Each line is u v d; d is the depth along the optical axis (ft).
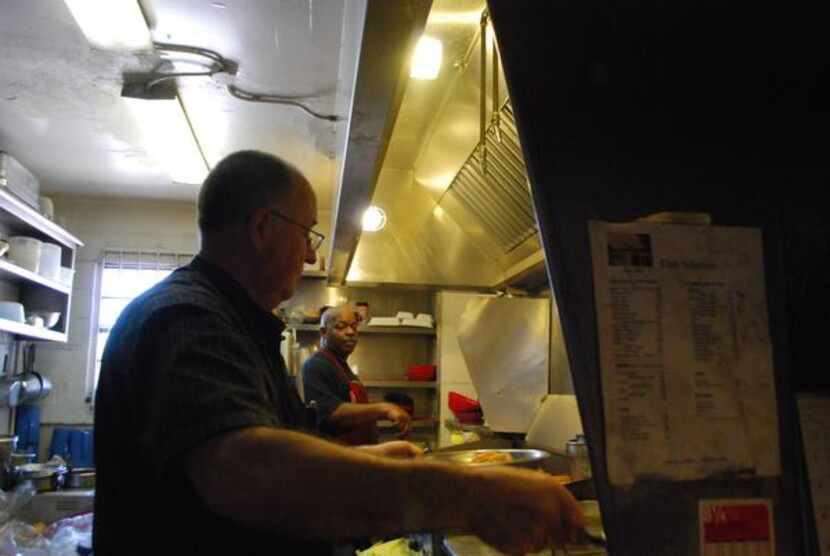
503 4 1.99
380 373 14.58
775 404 1.86
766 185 1.99
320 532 2.22
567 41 1.99
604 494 1.75
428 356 14.48
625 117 1.97
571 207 1.89
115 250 14.75
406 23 3.36
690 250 1.91
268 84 9.11
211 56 8.32
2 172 10.48
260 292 3.50
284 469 2.20
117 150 11.93
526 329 10.14
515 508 2.18
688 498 1.77
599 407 1.79
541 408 7.97
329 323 10.52
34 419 13.58
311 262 3.90
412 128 7.50
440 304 13.32
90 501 10.59
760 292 1.92
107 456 2.88
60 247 13.21
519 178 7.27
